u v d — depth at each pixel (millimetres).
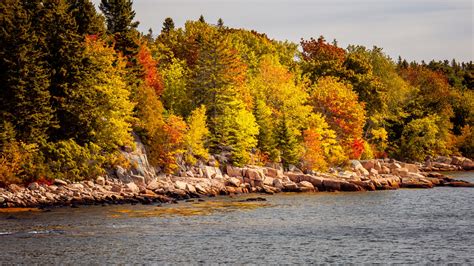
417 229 60500
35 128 81562
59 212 68688
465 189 101688
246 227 60688
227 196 89500
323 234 57312
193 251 49375
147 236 55125
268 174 102000
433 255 48688
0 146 78500
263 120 111562
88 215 66812
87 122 86688
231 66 112188
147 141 96312
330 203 81438
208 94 110000
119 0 105562
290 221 64938
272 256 47969
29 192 75750
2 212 68188
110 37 100938
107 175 87875
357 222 64812
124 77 97188
